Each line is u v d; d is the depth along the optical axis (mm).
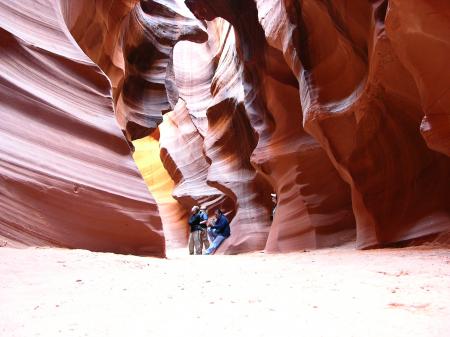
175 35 19203
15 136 5500
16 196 5117
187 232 27641
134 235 6262
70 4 9680
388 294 2963
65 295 2854
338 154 10062
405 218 8969
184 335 1986
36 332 2021
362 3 8477
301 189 12531
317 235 11797
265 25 12766
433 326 2078
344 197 11961
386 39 7449
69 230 5574
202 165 26609
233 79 19984
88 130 6461
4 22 6090
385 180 9445
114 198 6180
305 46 10664
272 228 13500
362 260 5723
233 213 23562
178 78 27516
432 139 6770
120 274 3787
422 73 6656
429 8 5723
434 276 3752
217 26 27016
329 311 2451
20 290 2943
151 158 33062
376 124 9188
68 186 5699
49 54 6508
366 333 1988
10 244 4840
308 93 10383
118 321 2232
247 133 18547
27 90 5898
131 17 16547
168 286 3307
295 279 3781
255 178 18594
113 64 14547
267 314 2389
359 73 9328
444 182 8633
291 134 13508
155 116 18859
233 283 3512
